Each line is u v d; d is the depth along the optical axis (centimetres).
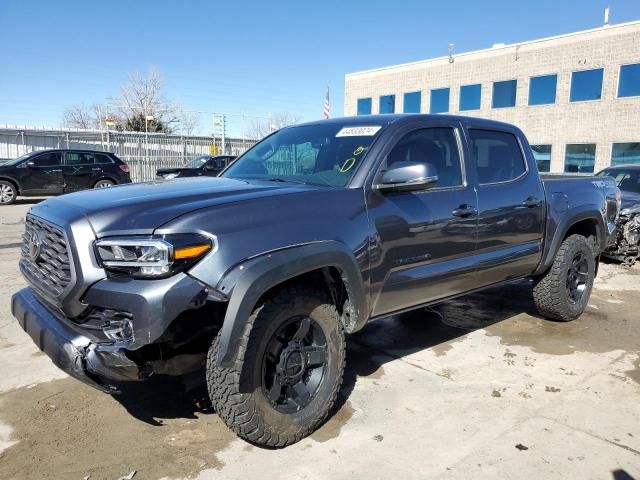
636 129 2375
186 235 253
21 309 304
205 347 273
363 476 267
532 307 570
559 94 2623
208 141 2905
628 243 785
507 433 308
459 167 395
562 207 477
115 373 247
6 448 288
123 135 2661
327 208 304
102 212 264
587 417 327
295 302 285
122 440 299
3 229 1102
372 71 3438
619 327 504
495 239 410
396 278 341
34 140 2612
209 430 311
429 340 465
